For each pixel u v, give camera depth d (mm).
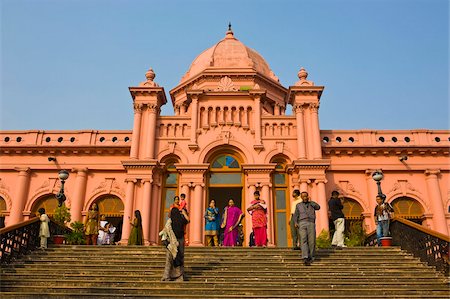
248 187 22312
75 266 12367
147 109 23969
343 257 13484
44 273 11914
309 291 10656
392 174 23953
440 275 12023
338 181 23766
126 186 22500
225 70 29188
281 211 22453
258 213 15477
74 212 23359
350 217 23203
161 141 23484
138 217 16438
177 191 22953
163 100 25094
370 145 24047
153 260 13016
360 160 24062
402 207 23594
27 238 14031
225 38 32719
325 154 24094
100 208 24016
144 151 23031
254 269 12359
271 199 22281
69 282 11086
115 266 12336
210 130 23672
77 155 24719
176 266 11422
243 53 31016
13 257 13047
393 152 24062
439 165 23938
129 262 12734
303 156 22703
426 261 13039
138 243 16031
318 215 21500
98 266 12359
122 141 25062
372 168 23797
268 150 23266
